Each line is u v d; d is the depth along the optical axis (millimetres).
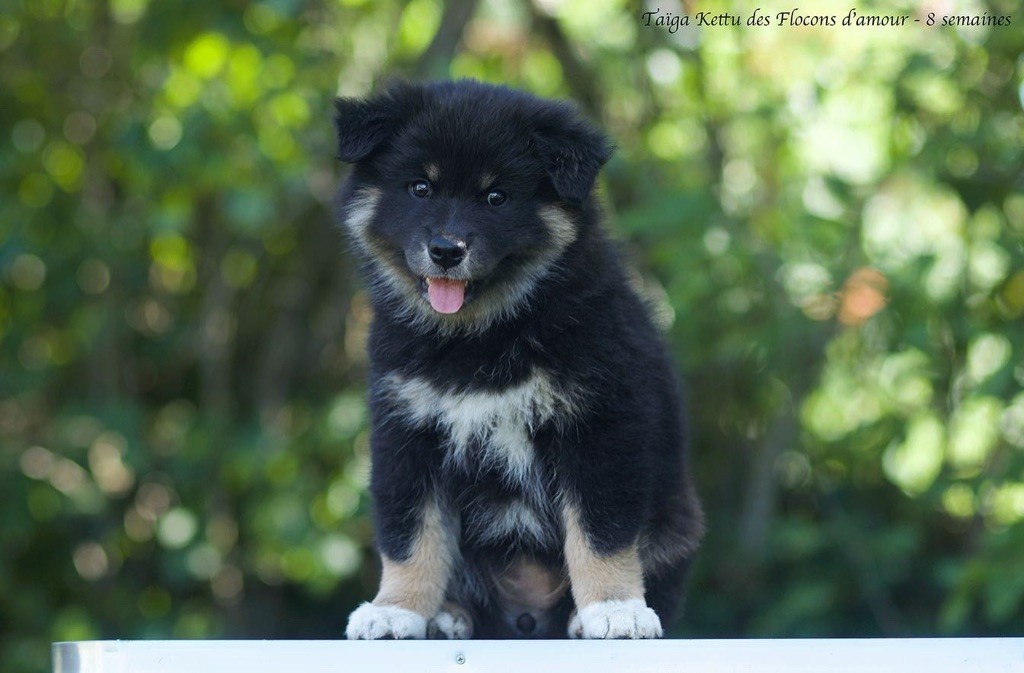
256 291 10617
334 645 4074
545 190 5422
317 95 9211
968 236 8938
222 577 9992
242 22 9211
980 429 9312
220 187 9289
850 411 9953
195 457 9797
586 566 5180
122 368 10422
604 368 5203
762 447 9836
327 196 9758
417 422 5422
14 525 9523
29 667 9391
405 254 5379
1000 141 8711
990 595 7727
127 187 10070
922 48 8844
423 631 5309
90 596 10094
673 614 5707
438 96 5594
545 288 5316
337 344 10477
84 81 9953
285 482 9547
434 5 10164
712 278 8891
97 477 10156
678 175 9703
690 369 9461
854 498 10016
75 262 9867
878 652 4016
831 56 9375
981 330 8594
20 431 10219
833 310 9047
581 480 5207
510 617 5789
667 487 5590
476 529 5578
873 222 9453
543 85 10477
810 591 9289
